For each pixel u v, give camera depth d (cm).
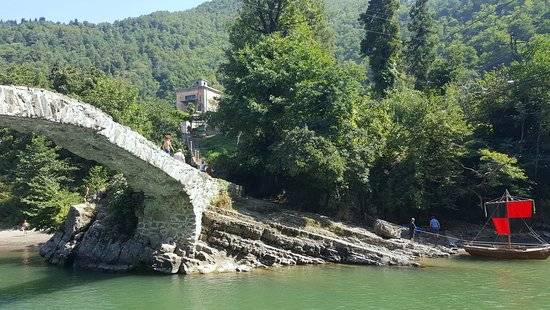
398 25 5025
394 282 1864
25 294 1705
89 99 4397
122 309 1500
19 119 1295
